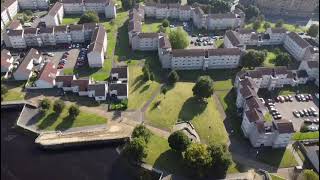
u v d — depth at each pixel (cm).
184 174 19875
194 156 19400
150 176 19912
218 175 19725
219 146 19912
